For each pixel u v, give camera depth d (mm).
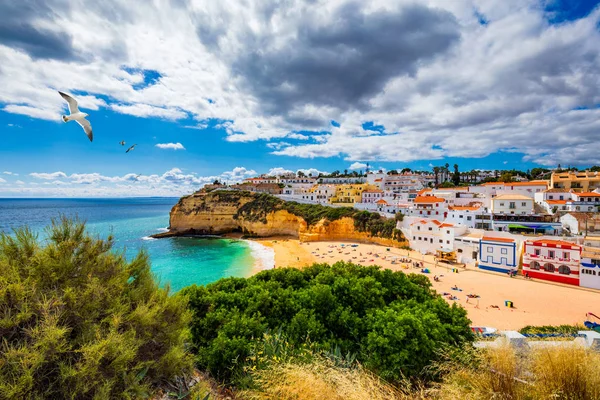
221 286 18125
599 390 5453
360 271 20969
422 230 63156
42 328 5645
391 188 120000
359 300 15539
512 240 46625
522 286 38875
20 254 6855
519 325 27984
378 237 73500
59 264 6859
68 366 5586
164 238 90500
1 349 5441
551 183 75938
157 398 6953
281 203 95000
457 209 65562
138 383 6668
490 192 82188
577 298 34094
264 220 91688
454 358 8164
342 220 81500
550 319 29062
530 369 6254
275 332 12531
